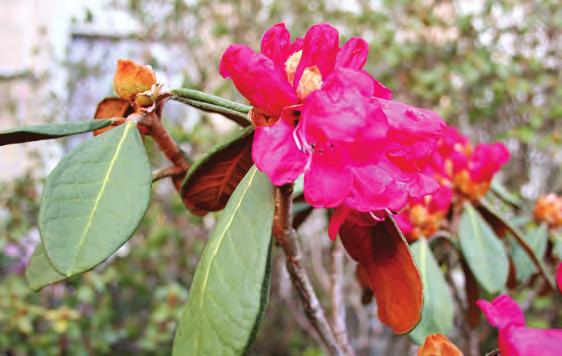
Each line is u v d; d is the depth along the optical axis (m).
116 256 1.43
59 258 0.27
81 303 1.40
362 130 0.27
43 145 1.51
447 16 1.52
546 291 0.63
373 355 1.40
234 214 0.29
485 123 1.51
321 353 1.22
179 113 1.52
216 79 1.59
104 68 1.70
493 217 0.57
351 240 0.34
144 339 1.30
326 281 1.36
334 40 0.30
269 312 1.53
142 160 0.31
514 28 1.48
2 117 1.67
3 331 1.21
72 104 1.67
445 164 0.55
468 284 0.56
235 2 1.56
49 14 1.76
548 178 1.50
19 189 1.44
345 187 0.27
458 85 1.46
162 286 1.41
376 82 0.32
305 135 0.28
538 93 1.48
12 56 1.82
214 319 0.26
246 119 0.36
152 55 1.53
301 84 0.29
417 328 0.44
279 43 0.31
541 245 0.60
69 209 0.29
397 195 0.28
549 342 0.31
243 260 0.27
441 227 0.54
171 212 1.50
